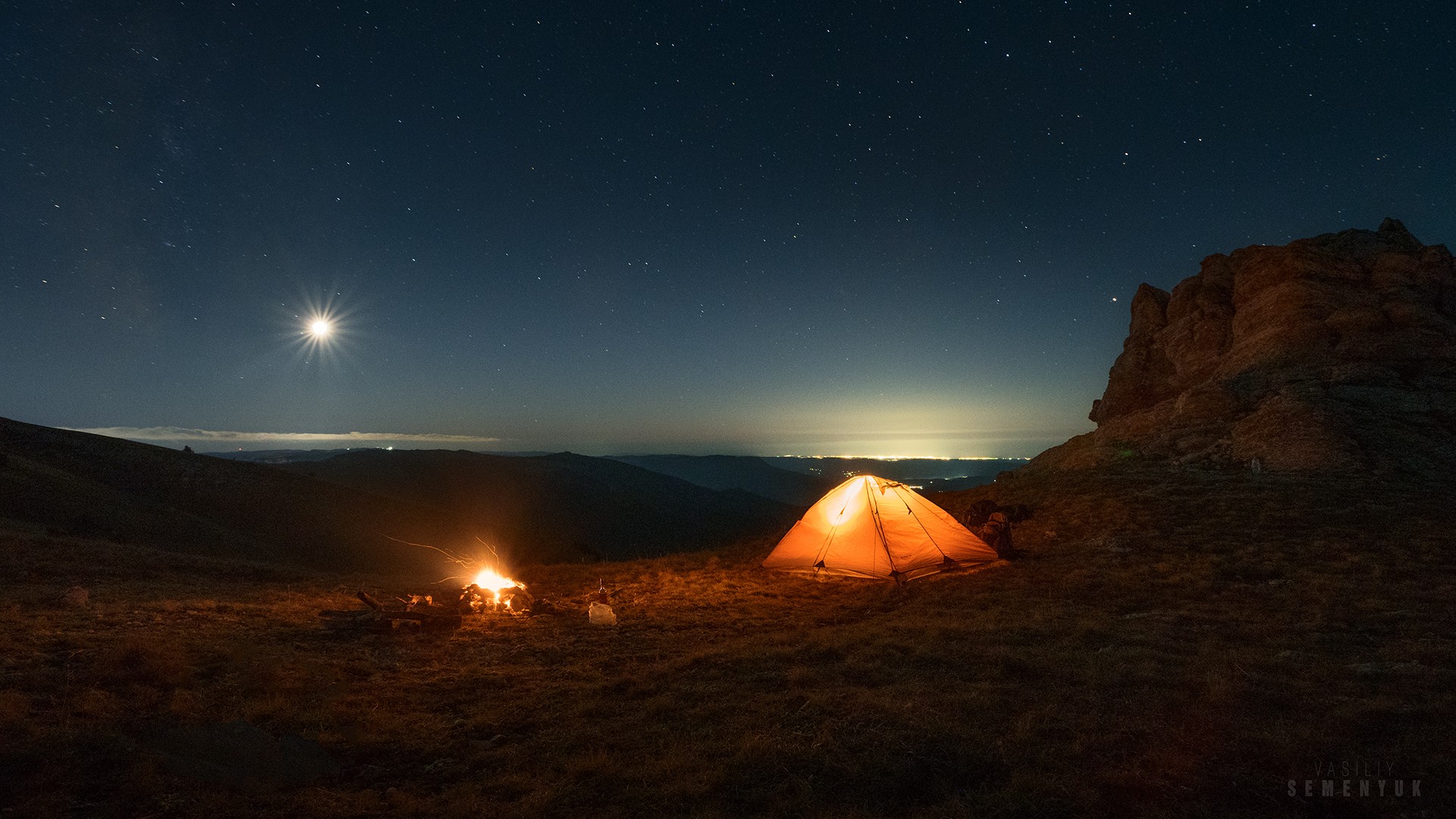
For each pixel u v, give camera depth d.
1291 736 6.12
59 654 9.17
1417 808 4.91
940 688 8.05
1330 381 28.78
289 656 10.15
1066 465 33.78
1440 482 20.98
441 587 19.22
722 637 12.05
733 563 20.52
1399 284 32.88
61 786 5.54
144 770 5.70
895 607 13.84
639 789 5.77
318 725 7.31
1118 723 6.62
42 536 22.97
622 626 13.12
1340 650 8.98
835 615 13.46
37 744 6.11
